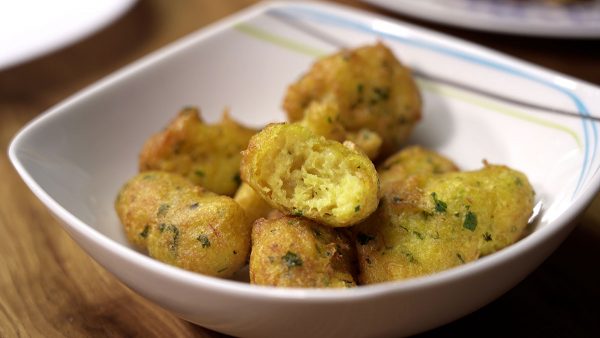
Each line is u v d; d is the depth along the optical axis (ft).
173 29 1.62
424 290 0.80
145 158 1.16
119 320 1.00
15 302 1.04
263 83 1.36
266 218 1.04
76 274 1.07
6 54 1.47
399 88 1.23
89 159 1.18
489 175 1.03
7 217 1.18
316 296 0.79
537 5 1.54
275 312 0.82
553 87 1.15
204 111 1.32
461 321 0.97
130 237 1.05
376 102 1.22
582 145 1.07
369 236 0.97
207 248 0.97
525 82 1.18
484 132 1.21
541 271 1.03
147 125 1.26
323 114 1.14
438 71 1.28
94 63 1.53
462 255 0.96
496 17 1.46
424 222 0.98
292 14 1.38
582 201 0.90
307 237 0.92
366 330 0.85
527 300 0.99
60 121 1.16
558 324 0.96
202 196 1.03
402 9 1.52
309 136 0.96
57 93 1.45
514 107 1.19
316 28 1.38
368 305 0.80
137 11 1.68
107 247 0.88
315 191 0.95
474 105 1.23
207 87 1.33
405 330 0.87
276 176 0.95
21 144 1.09
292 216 0.95
